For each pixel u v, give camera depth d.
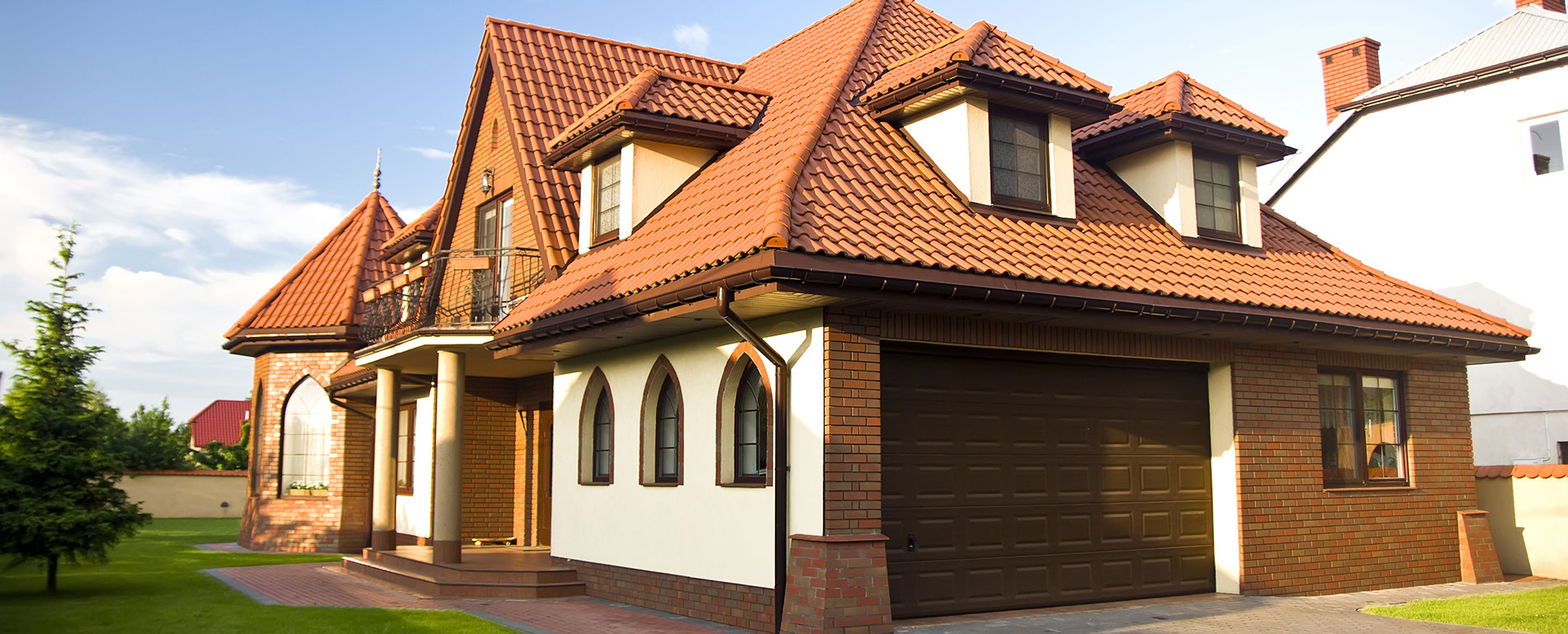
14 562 12.48
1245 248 13.23
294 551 19.55
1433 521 13.52
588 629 9.95
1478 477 14.52
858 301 9.02
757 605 9.76
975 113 11.34
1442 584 13.37
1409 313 12.84
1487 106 20.44
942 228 10.38
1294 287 12.39
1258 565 11.78
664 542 11.32
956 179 11.32
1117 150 13.46
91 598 12.23
